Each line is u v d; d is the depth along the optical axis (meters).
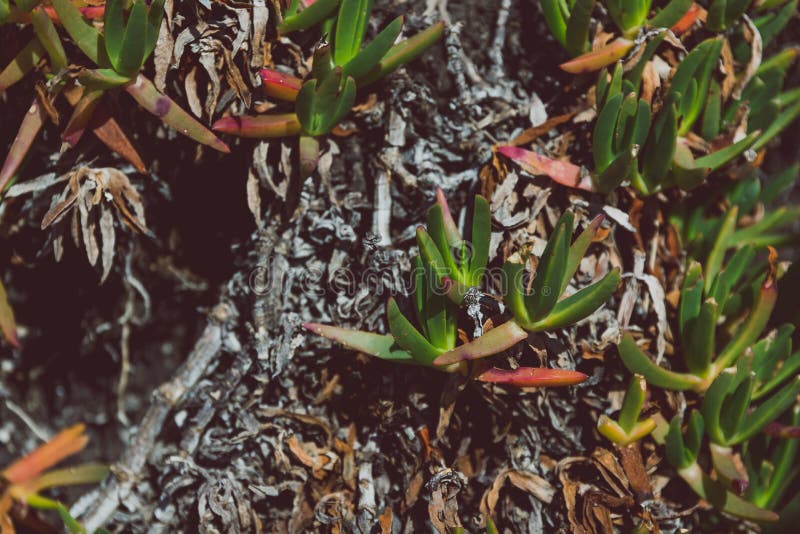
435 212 0.73
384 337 0.76
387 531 0.78
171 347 0.86
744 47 0.82
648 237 0.81
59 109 0.78
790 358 0.79
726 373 0.75
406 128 0.79
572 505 0.77
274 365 0.79
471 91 0.80
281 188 0.78
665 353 0.80
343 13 0.74
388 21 0.79
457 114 0.80
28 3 0.73
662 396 0.79
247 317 0.80
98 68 0.75
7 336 0.76
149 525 0.82
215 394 0.80
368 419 0.80
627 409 0.76
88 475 0.81
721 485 0.78
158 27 0.74
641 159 0.78
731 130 0.80
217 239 0.83
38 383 0.87
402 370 0.79
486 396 0.78
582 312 0.73
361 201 0.80
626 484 0.77
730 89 0.81
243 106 0.78
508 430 0.79
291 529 0.79
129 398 0.87
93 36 0.74
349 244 0.80
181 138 0.80
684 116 0.79
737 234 0.85
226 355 0.81
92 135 0.79
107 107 0.77
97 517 0.82
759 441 0.80
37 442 0.87
